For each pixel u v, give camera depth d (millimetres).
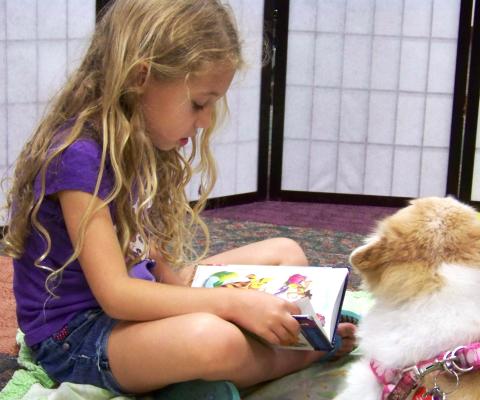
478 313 1458
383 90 3609
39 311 1883
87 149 1766
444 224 1554
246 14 3430
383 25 3537
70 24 3109
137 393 1827
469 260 1502
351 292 2516
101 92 1836
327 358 2049
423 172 3684
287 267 1988
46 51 3086
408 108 3619
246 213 3559
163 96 1800
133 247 1911
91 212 1745
